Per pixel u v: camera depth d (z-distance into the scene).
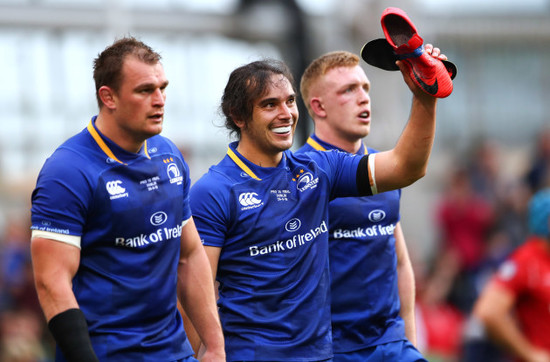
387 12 14.71
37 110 47.03
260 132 16.56
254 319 16.39
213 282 16.31
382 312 18.64
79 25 46.66
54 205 14.24
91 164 14.53
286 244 16.55
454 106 56.66
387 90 45.09
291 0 47.06
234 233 16.70
